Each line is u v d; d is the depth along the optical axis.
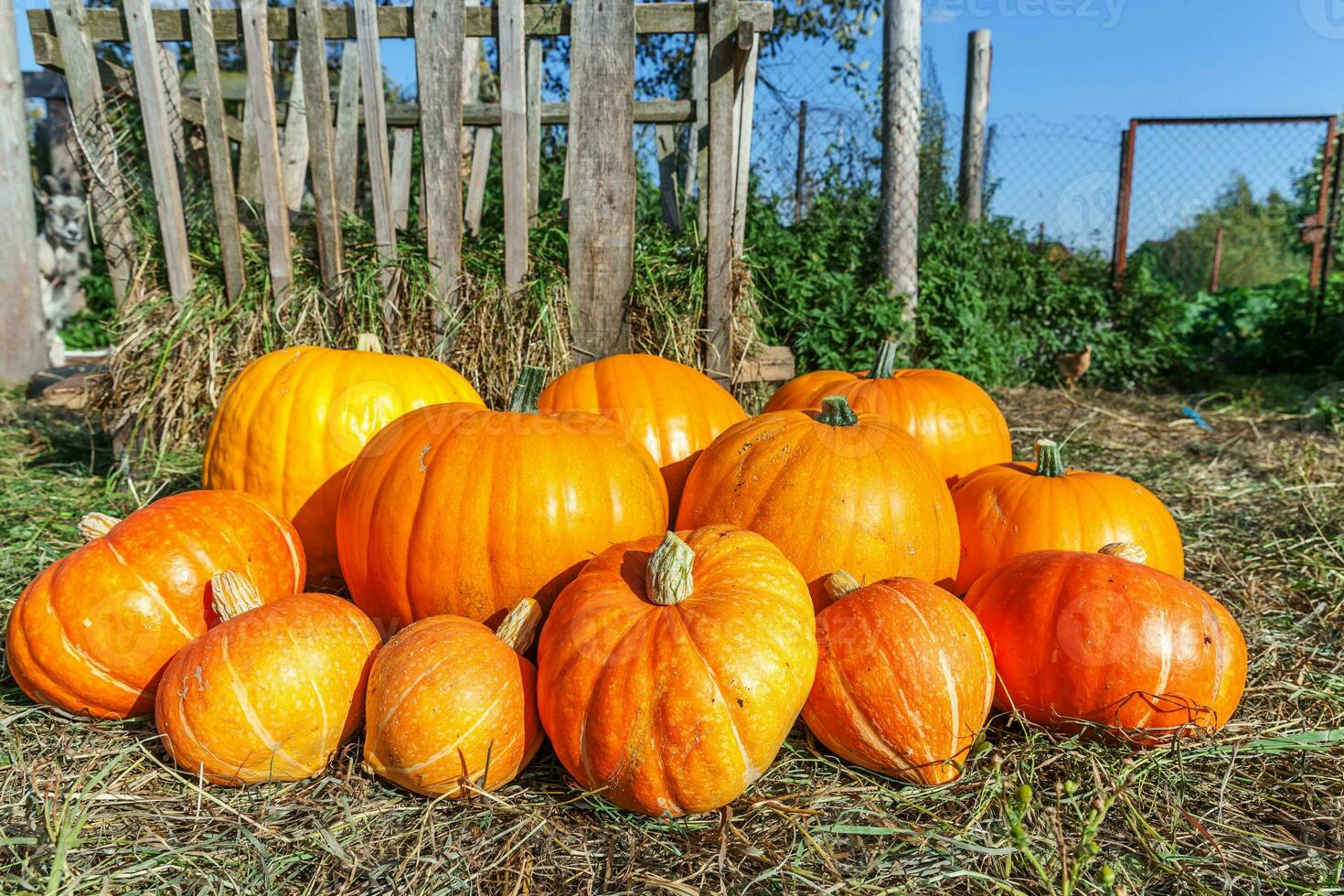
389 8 3.98
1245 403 7.18
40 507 3.46
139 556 2.04
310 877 1.64
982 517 2.58
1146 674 1.96
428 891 1.60
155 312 4.22
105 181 4.28
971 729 1.89
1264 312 9.66
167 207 4.14
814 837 1.74
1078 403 6.91
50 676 1.99
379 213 4.08
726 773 1.69
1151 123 9.10
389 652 1.84
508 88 3.88
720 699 1.67
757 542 1.95
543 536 2.09
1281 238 14.74
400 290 4.07
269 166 4.02
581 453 2.18
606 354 4.10
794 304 6.39
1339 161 8.96
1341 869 1.71
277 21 4.04
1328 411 6.48
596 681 1.71
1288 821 1.87
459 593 2.11
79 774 1.89
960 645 1.88
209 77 3.97
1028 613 2.06
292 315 4.08
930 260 7.14
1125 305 8.65
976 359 7.15
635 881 1.63
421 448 2.19
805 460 2.22
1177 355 8.76
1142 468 4.84
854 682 1.86
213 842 1.70
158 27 4.07
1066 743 2.01
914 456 2.30
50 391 4.59
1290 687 2.38
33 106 10.31
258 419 2.67
